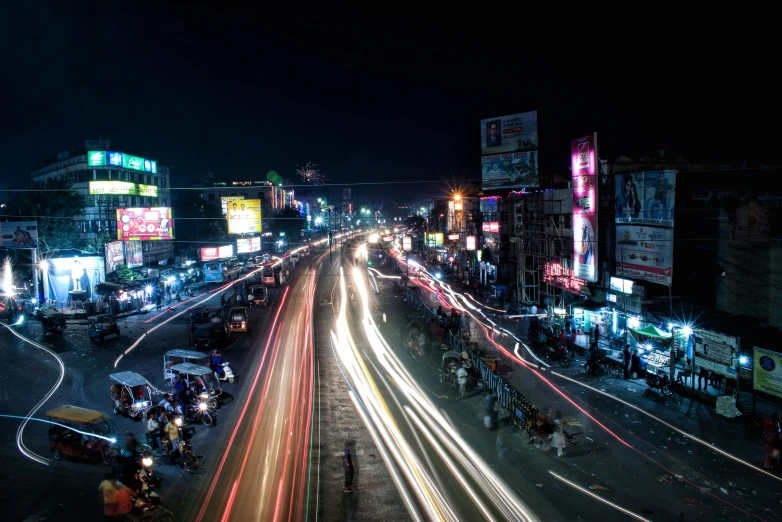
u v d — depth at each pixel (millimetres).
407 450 17031
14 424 20328
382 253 98875
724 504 13391
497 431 18547
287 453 17125
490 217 53531
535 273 41562
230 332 34906
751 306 24531
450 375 24172
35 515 13844
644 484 14484
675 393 22031
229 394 22984
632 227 27531
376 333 35844
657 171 25547
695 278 27281
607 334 29734
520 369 26047
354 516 13156
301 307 48031
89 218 67312
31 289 47062
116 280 51031
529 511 13094
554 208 37094
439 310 36656
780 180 29109
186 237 90500
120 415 21297
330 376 25609
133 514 12961
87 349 32594
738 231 24969
